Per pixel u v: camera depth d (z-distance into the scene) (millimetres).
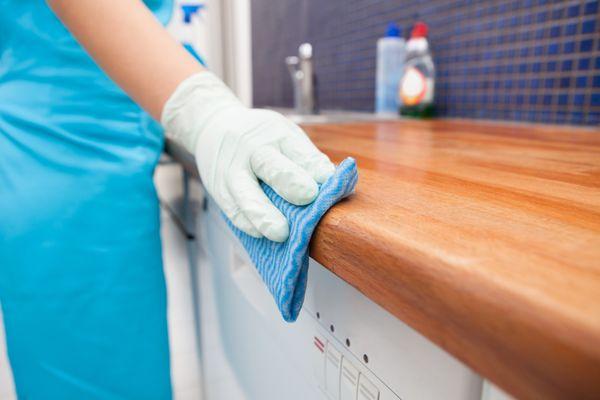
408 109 1384
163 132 866
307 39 2043
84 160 779
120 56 540
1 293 787
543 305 187
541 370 186
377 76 1574
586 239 263
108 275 798
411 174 477
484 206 343
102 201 781
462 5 1243
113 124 805
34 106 782
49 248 769
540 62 1053
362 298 358
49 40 783
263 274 408
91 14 526
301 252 344
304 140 465
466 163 549
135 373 848
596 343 169
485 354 209
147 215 825
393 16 1516
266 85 2535
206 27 1179
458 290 221
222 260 760
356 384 378
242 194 416
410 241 261
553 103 1038
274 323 550
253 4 2590
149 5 843
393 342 327
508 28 1119
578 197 372
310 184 371
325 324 422
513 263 226
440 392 291
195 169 687
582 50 962
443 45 1331
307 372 473
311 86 1680
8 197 757
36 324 792
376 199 369
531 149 678
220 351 903
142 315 835
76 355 815
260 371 646
